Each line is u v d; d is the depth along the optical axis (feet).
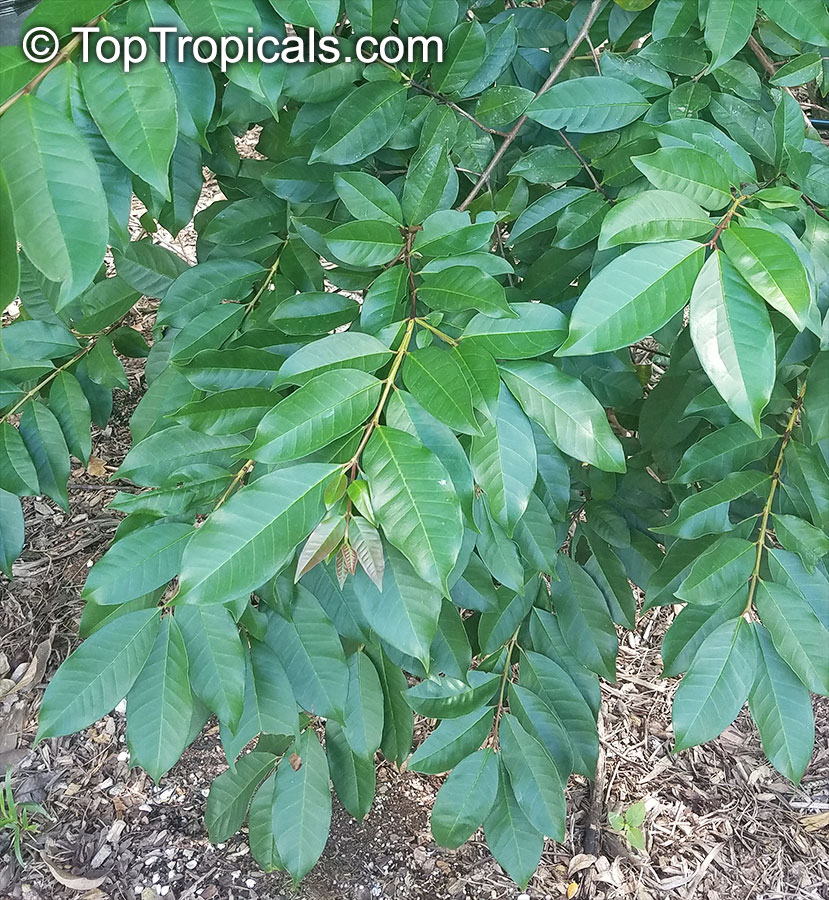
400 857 8.37
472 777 4.93
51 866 8.30
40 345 4.80
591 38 4.57
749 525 3.93
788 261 2.57
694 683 3.57
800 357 3.59
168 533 3.46
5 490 4.58
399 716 4.93
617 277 2.66
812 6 3.32
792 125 3.57
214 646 3.47
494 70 4.09
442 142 3.86
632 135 4.09
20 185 2.15
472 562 4.61
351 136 3.78
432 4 3.76
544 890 8.08
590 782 8.82
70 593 10.61
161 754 3.39
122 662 3.41
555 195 4.22
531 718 4.93
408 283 3.23
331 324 3.81
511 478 3.12
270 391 3.44
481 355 2.93
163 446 3.71
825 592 3.65
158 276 5.14
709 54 3.96
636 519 5.88
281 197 4.44
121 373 5.07
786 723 3.56
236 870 8.29
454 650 4.65
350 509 2.71
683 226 2.74
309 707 4.01
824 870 8.23
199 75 2.86
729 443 4.05
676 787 8.88
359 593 3.15
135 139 2.35
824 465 3.87
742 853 8.37
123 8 2.48
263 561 2.66
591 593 5.32
